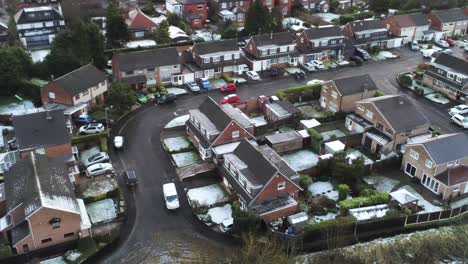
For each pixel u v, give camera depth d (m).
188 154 66.56
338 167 60.22
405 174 63.84
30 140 58.81
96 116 76.31
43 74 87.31
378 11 130.00
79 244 49.09
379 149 67.31
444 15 114.19
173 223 54.00
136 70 83.69
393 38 108.31
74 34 88.56
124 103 74.88
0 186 56.12
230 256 49.09
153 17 123.25
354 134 69.38
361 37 104.50
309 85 83.62
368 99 72.19
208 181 61.16
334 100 77.25
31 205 47.72
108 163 62.75
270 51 94.38
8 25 107.69
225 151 62.50
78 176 59.78
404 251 50.62
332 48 99.94
